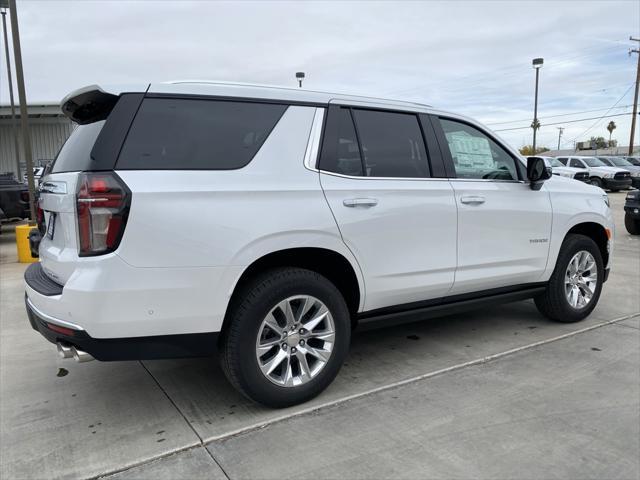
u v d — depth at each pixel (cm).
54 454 277
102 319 266
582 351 420
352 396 340
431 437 288
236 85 317
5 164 2633
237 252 292
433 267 380
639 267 768
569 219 470
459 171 404
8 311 567
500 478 251
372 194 347
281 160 317
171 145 288
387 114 374
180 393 351
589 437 287
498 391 346
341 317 336
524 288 458
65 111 334
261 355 311
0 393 355
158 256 273
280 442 285
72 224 279
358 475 254
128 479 254
